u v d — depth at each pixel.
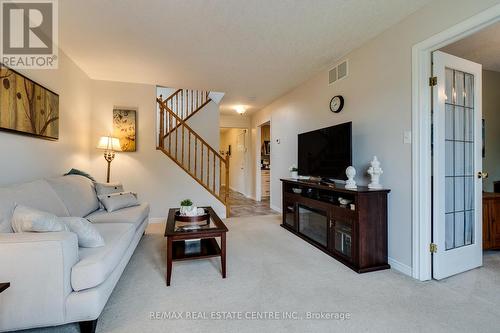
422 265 2.17
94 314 1.42
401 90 2.35
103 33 2.60
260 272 2.33
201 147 5.32
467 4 1.81
